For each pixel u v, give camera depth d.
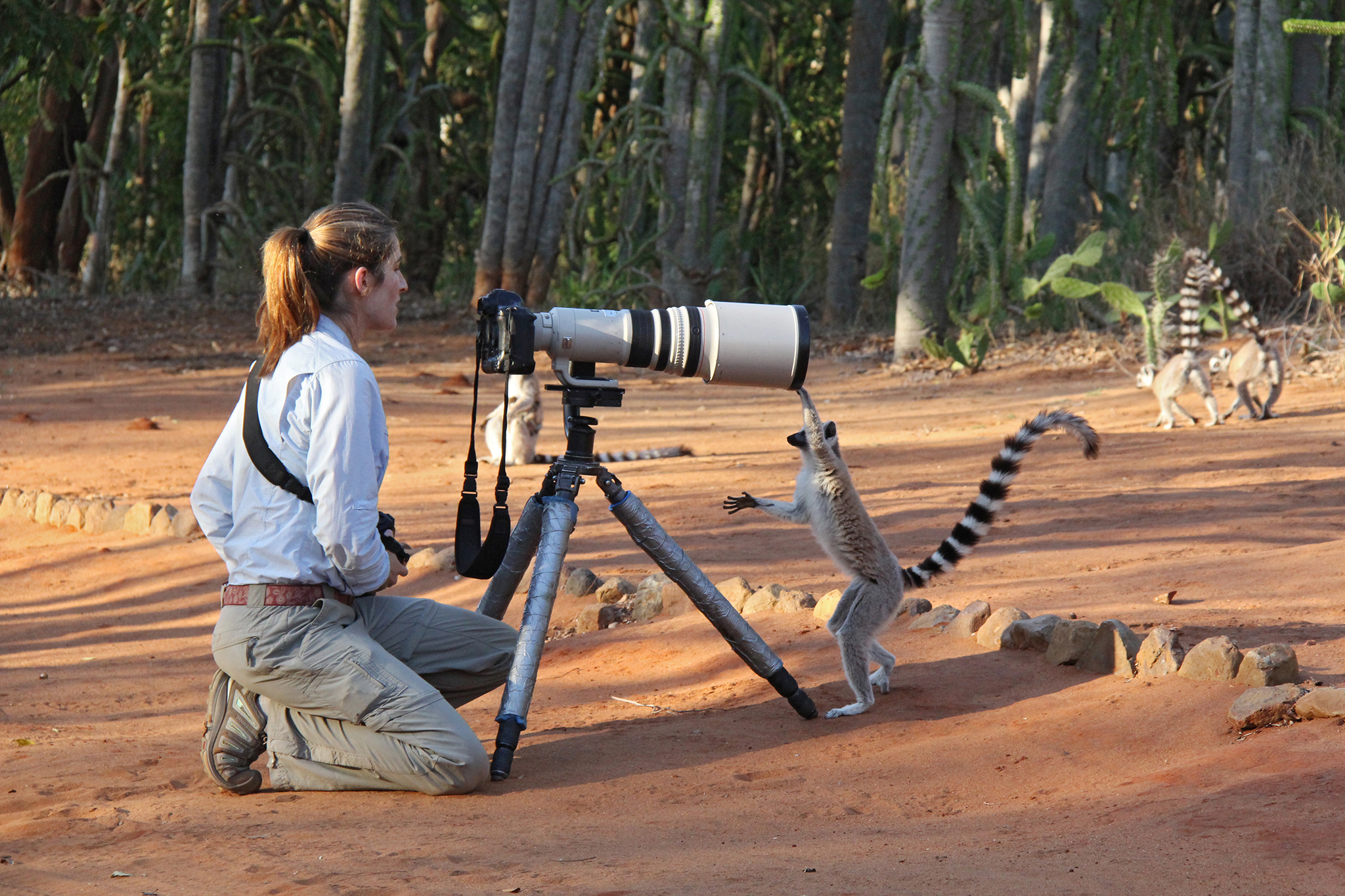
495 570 6.08
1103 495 12.09
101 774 5.95
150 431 19.55
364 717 5.36
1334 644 6.29
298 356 5.34
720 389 23.98
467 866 4.16
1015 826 4.48
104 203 37.12
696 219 28.97
